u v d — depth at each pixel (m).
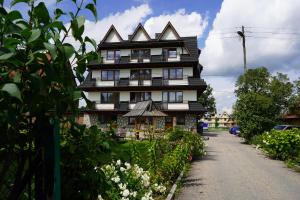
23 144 1.96
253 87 46.69
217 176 13.34
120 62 44.22
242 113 31.19
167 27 43.88
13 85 1.53
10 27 1.65
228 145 29.06
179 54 43.28
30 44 1.70
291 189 10.87
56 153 1.97
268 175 13.58
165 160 11.70
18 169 2.02
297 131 18.19
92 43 2.05
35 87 1.66
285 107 46.91
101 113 44.31
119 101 43.91
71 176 2.28
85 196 2.27
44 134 1.98
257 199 9.52
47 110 1.87
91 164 2.38
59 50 1.74
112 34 45.06
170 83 42.72
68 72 1.88
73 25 1.93
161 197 9.13
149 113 31.66
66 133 2.29
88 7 2.05
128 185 7.14
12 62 1.65
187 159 16.09
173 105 42.47
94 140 2.26
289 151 17.80
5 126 1.82
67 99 1.89
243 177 13.11
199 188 10.96
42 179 2.05
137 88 43.50
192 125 42.06
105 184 2.47
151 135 21.75
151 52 43.88
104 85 44.28
